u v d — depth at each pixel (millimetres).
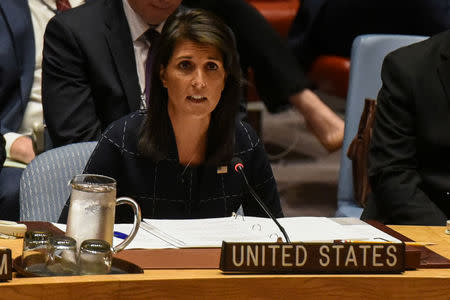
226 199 8734
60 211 9141
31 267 6223
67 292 5727
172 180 8508
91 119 12094
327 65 17422
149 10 11797
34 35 13703
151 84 8297
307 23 17578
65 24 12102
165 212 8562
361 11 17188
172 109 8352
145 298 5922
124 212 8578
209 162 8484
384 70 10922
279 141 22453
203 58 7996
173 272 6305
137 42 12102
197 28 7930
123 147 8500
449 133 10430
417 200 10234
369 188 11828
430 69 10641
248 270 6215
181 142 8445
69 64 12023
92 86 12102
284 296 6176
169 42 8016
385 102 10742
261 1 19406
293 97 17156
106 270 6180
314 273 6305
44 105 12242
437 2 17031
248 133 9008
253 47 16562
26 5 13625
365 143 11742
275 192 9273
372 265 6391
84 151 9359
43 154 9320
